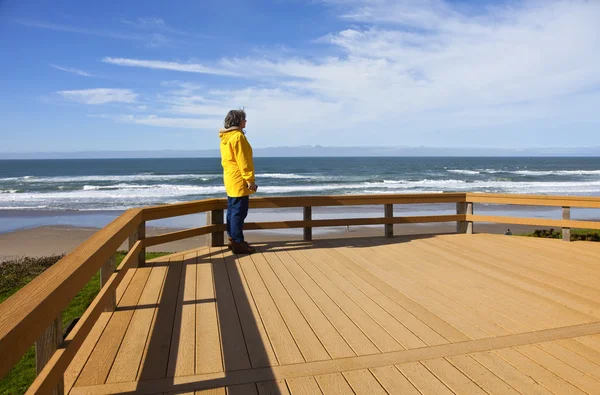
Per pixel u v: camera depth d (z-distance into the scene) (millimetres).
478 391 2053
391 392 2051
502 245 5473
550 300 3342
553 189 29875
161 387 2105
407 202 6066
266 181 38156
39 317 1390
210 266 4449
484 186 32344
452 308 3178
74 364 2336
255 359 2391
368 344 2572
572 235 8000
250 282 3871
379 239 5910
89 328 2154
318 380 2170
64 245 11695
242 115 4668
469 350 2482
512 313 3068
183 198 25188
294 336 2695
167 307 3230
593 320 2928
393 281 3891
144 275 4102
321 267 4398
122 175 49875
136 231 4168
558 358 2381
